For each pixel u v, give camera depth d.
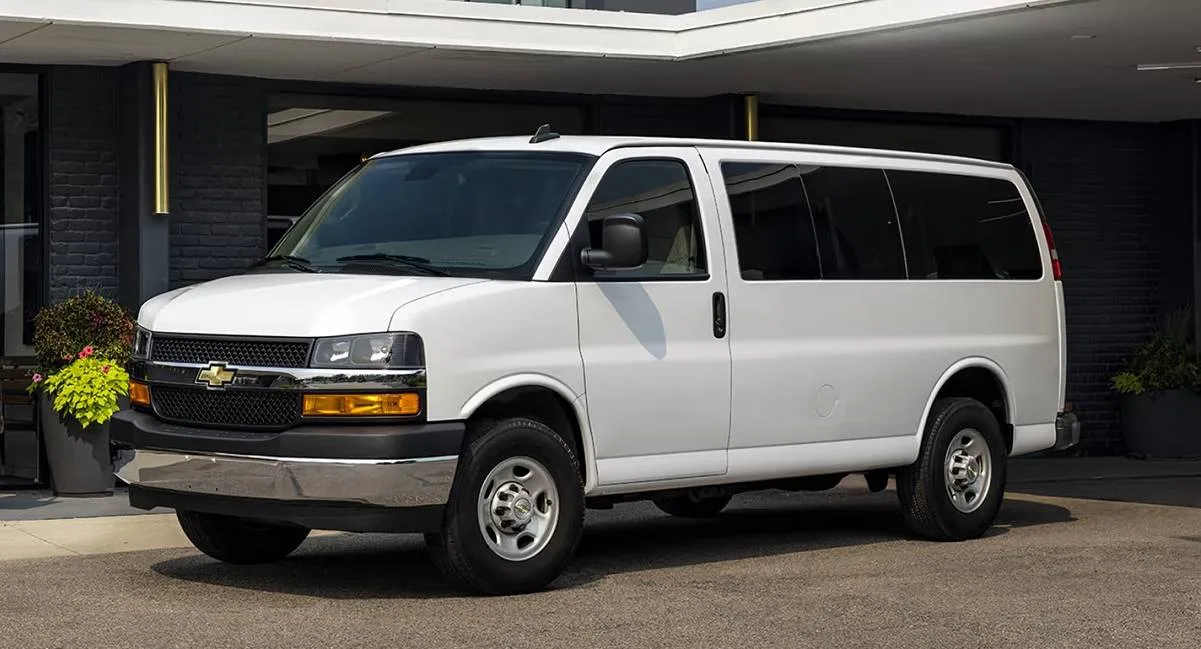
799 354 9.20
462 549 7.73
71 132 13.07
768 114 15.98
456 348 7.70
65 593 7.99
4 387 13.00
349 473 7.46
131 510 11.56
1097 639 7.00
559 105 15.25
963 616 7.46
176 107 13.45
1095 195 17.42
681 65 13.55
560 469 8.05
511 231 8.33
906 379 9.80
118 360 12.38
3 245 13.09
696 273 8.80
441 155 8.96
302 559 9.23
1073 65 13.53
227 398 7.82
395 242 8.53
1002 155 17.14
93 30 11.47
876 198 9.88
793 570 8.86
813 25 12.27
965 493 10.25
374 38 12.14
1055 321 10.92
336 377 7.54
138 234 12.85
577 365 8.17
